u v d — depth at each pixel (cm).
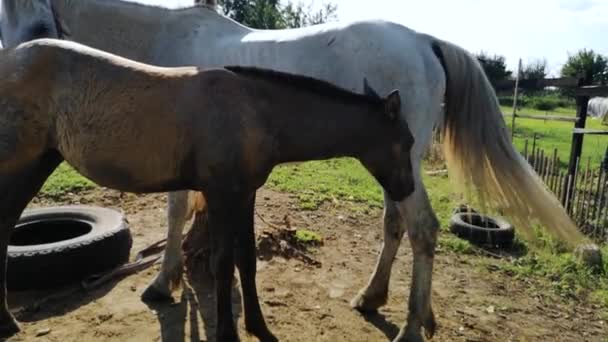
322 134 252
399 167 263
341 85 290
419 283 283
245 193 239
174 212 321
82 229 400
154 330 293
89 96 232
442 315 332
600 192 530
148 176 238
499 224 513
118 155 234
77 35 345
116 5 341
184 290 347
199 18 337
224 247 241
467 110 304
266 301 333
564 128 1869
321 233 482
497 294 371
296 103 247
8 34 343
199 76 238
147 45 340
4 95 236
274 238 423
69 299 324
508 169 299
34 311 305
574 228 297
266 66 302
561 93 3048
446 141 319
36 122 240
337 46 290
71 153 242
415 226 279
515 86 830
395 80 284
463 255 449
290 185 654
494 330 317
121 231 370
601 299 371
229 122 229
